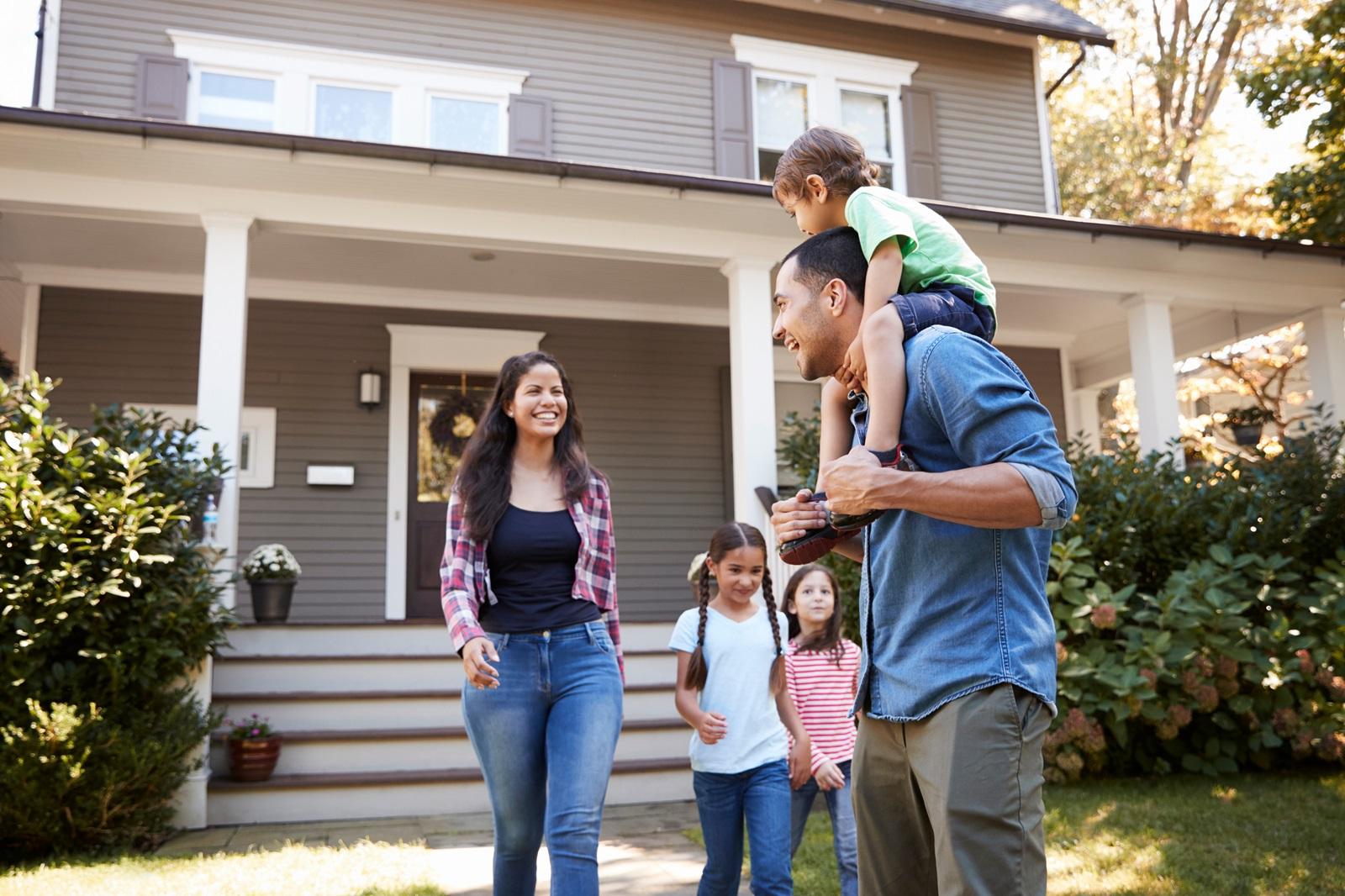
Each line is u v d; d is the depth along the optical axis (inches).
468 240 259.9
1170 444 299.4
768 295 276.2
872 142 396.5
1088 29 416.8
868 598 67.2
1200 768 229.0
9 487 180.1
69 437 188.7
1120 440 455.2
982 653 59.3
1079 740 219.5
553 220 262.8
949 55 412.2
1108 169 706.8
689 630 120.6
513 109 348.5
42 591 178.9
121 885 150.7
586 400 354.0
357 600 323.3
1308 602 246.8
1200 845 167.3
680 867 169.0
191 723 193.9
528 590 104.0
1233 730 234.8
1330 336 335.9
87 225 273.6
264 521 319.0
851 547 73.8
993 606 60.2
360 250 299.7
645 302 359.6
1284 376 541.6
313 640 247.0
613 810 220.2
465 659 98.2
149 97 319.0
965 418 58.9
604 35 367.2
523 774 100.7
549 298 351.9
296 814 210.5
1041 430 58.0
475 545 104.7
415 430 342.3
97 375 308.7
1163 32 729.0
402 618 326.0
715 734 114.1
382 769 222.8
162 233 279.6
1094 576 236.8
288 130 332.2
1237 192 697.0
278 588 250.4
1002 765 57.6
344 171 236.2
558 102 358.0
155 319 315.9
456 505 105.2
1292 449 292.5
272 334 327.6
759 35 385.7
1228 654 229.0
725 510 360.8
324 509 324.8
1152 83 749.3
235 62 330.3
